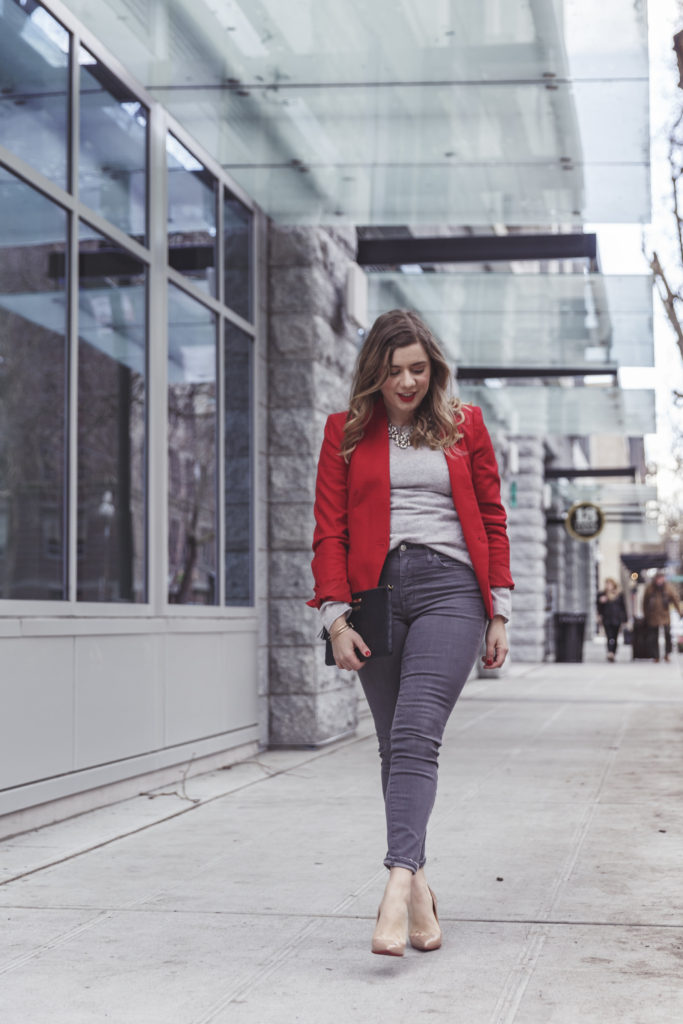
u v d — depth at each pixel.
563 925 4.17
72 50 6.88
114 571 7.38
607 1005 3.29
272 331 10.12
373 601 3.74
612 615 26.58
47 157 6.64
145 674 7.51
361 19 6.66
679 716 12.27
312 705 9.87
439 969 3.65
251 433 9.77
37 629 6.21
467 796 7.07
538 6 6.42
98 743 6.87
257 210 9.98
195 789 7.65
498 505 3.97
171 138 8.30
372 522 3.80
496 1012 3.23
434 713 3.72
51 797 6.32
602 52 7.08
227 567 9.20
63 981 3.58
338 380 10.84
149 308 7.92
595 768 8.30
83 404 7.02
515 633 25.45
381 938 3.48
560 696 15.27
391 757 3.77
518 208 9.53
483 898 4.58
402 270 12.47
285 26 6.77
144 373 7.83
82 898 4.69
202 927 4.21
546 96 7.59
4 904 4.60
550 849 5.51
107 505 7.32
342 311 11.00
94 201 7.21
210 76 7.56
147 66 7.42
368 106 7.89
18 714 6.04
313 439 10.02
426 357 3.81
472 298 12.89
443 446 3.85
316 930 4.15
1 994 3.45
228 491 9.26
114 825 6.36
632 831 5.95
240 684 9.22
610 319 13.54
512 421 18.89
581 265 12.37
